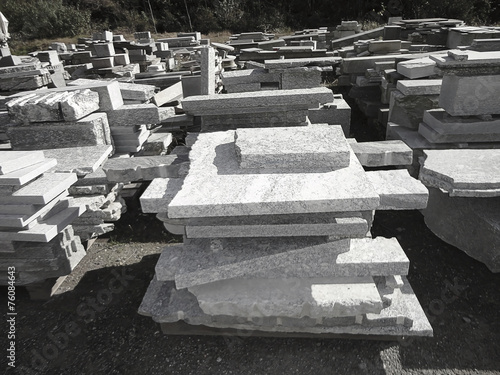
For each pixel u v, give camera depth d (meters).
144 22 24.58
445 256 3.19
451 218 3.14
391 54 7.40
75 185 3.40
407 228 3.57
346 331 2.33
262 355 2.44
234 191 2.11
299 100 3.67
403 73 4.63
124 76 7.21
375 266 2.23
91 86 4.02
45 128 3.71
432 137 3.91
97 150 3.58
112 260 3.44
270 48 10.40
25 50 19.47
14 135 3.75
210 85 5.15
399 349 2.43
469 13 17.80
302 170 2.33
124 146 4.20
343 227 2.09
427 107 4.29
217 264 2.13
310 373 2.31
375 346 2.45
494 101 3.70
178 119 5.10
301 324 2.32
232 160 2.52
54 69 7.12
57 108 3.55
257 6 24.84
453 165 2.84
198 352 2.49
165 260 2.26
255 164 2.36
